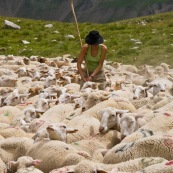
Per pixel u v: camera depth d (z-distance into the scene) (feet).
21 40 128.26
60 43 121.70
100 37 57.11
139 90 53.72
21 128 44.47
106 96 47.93
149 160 32.35
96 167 30.48
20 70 75.92
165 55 101.60
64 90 56.13
